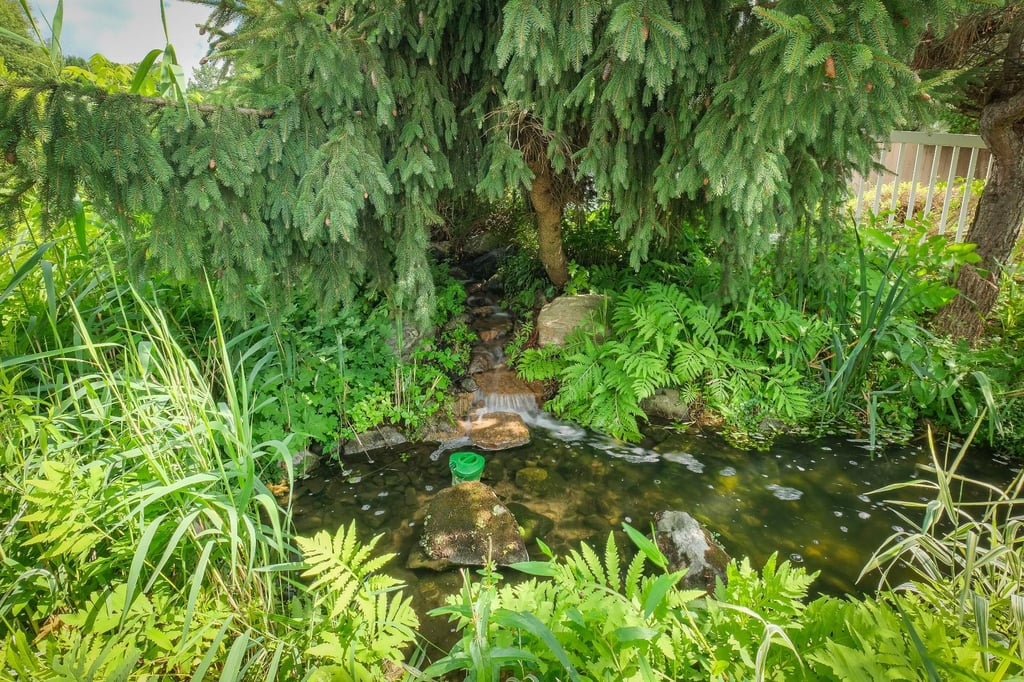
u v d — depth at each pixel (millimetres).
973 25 3896
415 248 3518
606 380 4273
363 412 4008
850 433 4102
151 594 1848
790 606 1484
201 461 2041
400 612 1739
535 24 2441
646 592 1505
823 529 3131
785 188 3064
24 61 2217
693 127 3105
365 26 2941
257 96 2689
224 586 1800
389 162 3232
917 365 4055
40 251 2537
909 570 2771
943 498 1713
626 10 2289
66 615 1562
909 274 4648
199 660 1661
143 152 2402
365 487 3574
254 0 2498
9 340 2965
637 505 3381
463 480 3531
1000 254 4438
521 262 5758
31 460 2066
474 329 5238
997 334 4609
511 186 3527
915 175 5961
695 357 4176
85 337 2129
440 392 4309
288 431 3742
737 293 4227
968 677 1138
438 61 3438
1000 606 1439
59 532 1686
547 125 3289
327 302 3527
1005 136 4102
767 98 2383
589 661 1403
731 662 1390
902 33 2193
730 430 4168
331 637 1555
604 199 4602
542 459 3896
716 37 2689
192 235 2791
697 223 4223
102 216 2533
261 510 3240
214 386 3586
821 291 4539
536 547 3035
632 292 4605
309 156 2896
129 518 1731
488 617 1511
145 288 3428
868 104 2426
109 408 2363
